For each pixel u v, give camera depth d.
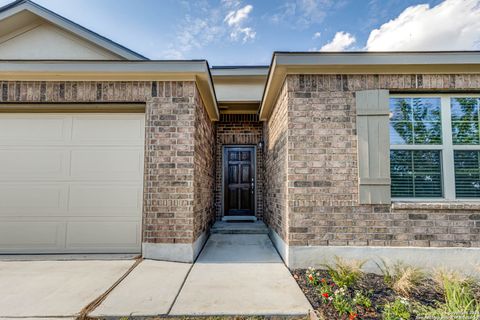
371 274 3.53
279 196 4.53
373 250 3.64
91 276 3.28
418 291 2.97
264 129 6.86
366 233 3.67
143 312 2.46
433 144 3.88
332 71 3.85
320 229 3.70
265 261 3.99
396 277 3.23
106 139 4.28
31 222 4.16
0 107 4.21
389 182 3.71
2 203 4.17
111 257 3.98
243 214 7.20
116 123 4.30
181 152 4.08
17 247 4.12
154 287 2.99
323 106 3.84
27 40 6.39
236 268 3.66
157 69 4.00
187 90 4.15
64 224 4.16
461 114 3.93
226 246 4.88
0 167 4.22
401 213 3.67
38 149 4.25
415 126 3.91
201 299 2.72
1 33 6.32
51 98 4.12
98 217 4.18
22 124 4.28
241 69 7.26
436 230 3.64
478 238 3.61
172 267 3.66
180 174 4.05
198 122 4.48
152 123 4.12
